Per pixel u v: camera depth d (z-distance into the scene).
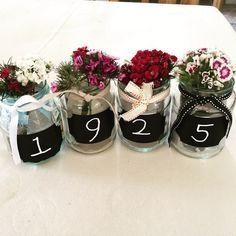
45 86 0.70
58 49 1.10
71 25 1.23
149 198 0.68
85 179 0.73
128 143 0.78
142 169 0.74
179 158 0.77
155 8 1.33
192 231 0.63
